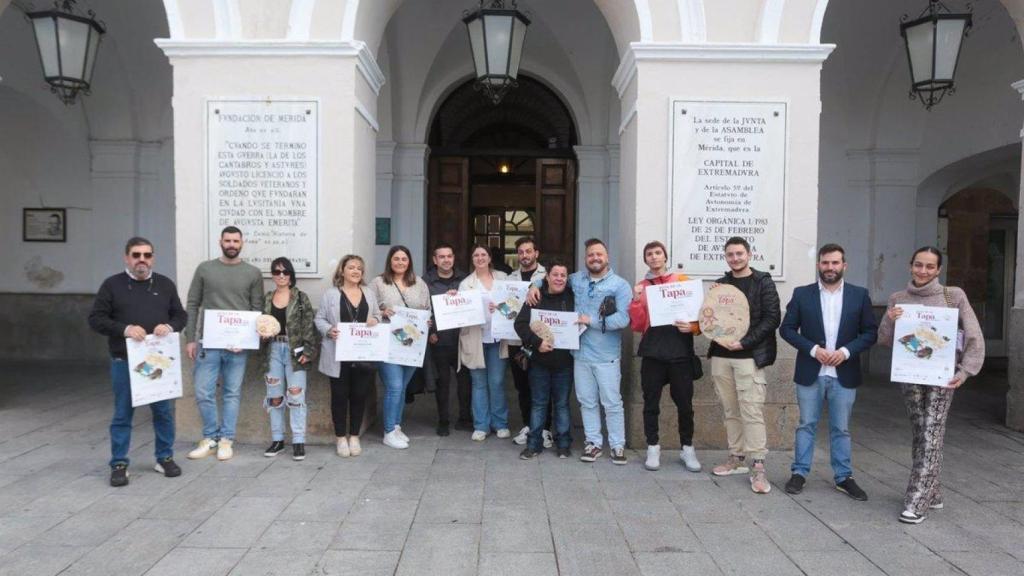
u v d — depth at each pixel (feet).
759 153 18.10
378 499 14.21
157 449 15.74
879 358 31.55
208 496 14.34
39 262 32.37
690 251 18.19
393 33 29.94
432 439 19.17
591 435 17.07
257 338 16.56
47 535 12.31
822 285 14.85
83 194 31.99
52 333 32.53
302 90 18.21
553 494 14.66
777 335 18.21
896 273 31.14
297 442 16.99
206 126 18.17
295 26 18.10
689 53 17.94
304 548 11.84
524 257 19.13
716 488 15.19
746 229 18.16
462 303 18.22
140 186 31.78
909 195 30.91
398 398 18.17
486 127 36.35
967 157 29.19
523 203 36.11
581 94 32.45
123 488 14.80
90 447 18.10
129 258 14.73
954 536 12.67
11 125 31.65
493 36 20.99
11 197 32.17
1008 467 17.16
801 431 14.99
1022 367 20.86
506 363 19.42
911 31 22.15
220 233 18.28
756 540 12.39
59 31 20.84
